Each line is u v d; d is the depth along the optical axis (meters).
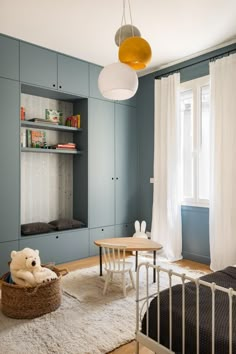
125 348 1.95
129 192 4.65
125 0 2.61
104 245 2.78
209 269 3.55
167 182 4.01
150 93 4.54
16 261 2.46
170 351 1.50
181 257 4.04
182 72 4.08
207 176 3.85
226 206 3.37
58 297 2.48
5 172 3.32
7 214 3.33
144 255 4.13
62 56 3.82
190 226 3.98
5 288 2.34
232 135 3.33
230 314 1.29
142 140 4.67
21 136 3.72
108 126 4.36
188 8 2.75
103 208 4.29
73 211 4.41
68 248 3.86
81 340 1.99
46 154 4.16
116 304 2.54
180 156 4.01
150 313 1.66
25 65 3.46
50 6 2.71
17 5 2.69
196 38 3.38
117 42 2.11
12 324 2.21
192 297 1.64
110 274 2.87
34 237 3.54
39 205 4.09
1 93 3.27
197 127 3.91
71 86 3.91
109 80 1.84
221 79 3.44
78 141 4.29
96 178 4.21
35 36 3.34
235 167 3.30
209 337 1.34
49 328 2.15
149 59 1.86
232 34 3.29
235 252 3.30
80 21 2.99
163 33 3.25
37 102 4.03
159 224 4.17
